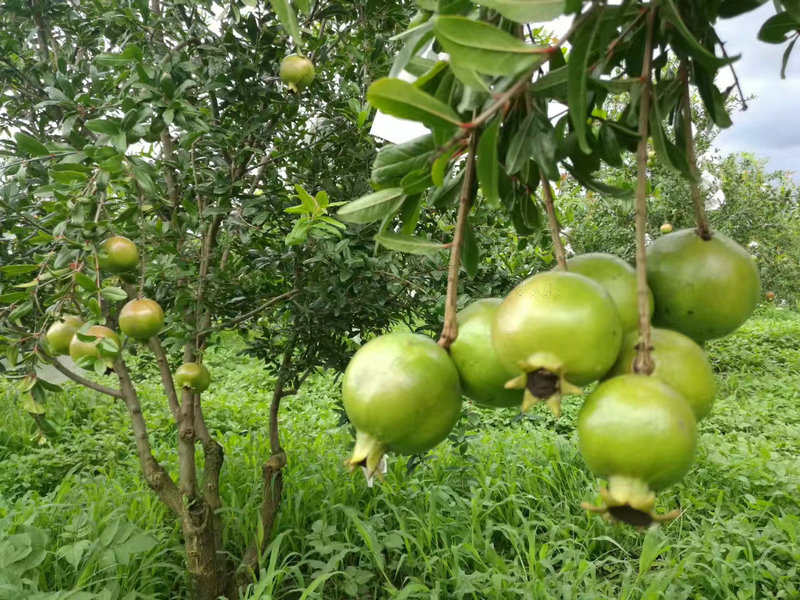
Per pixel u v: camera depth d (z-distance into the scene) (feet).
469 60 2.75
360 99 11.13
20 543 11.12
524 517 14.82
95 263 7.36
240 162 10.93
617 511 3.06
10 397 22.04
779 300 52.49
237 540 13.51
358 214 3.80
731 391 27.63
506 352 3.21
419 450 3.47
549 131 3.46
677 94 4.00
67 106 8.64
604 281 3.57
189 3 10.21
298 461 16.60
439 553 12.86
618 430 2.95
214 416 22.80
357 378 3.37
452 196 4.48
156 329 8.37
